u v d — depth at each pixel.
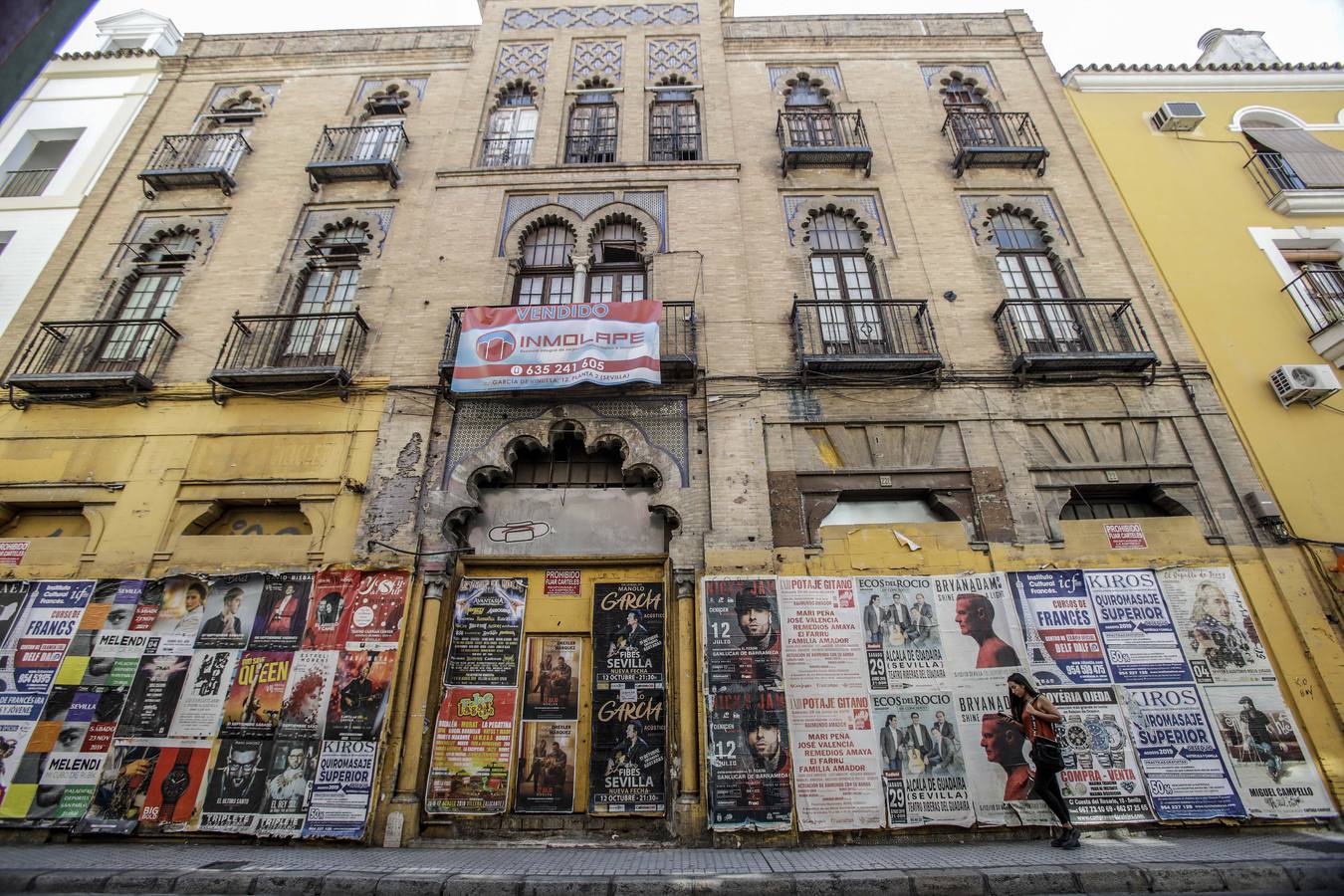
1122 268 10.08
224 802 6.88
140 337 9.90
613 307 8.87
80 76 12.91
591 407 8.88
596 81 12.47
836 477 8.42
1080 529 8.07
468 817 7.12
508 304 9.84
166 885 5.27
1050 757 6.14
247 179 11.38
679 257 10.05
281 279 10.29
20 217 11.07
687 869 5.52
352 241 10.70
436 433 8.74
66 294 10.22
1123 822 6.67
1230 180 11.00
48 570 8.00
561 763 7.40
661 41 12.89
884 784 6.79
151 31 14.30
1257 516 8.04
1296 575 7.72
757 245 10.29
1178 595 7.62
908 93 12.12
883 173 11.06
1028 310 9.84
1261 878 5.10
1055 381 9.05
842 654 7.30
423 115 12.13
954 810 6.71
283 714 7.20
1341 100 12.02
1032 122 11.47
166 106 12.38
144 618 7.69
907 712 7.08
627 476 8.62
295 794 6.89
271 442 8.81
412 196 11.08
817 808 6.70
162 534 8.25
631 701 7.59
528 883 5.08
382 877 5.18
